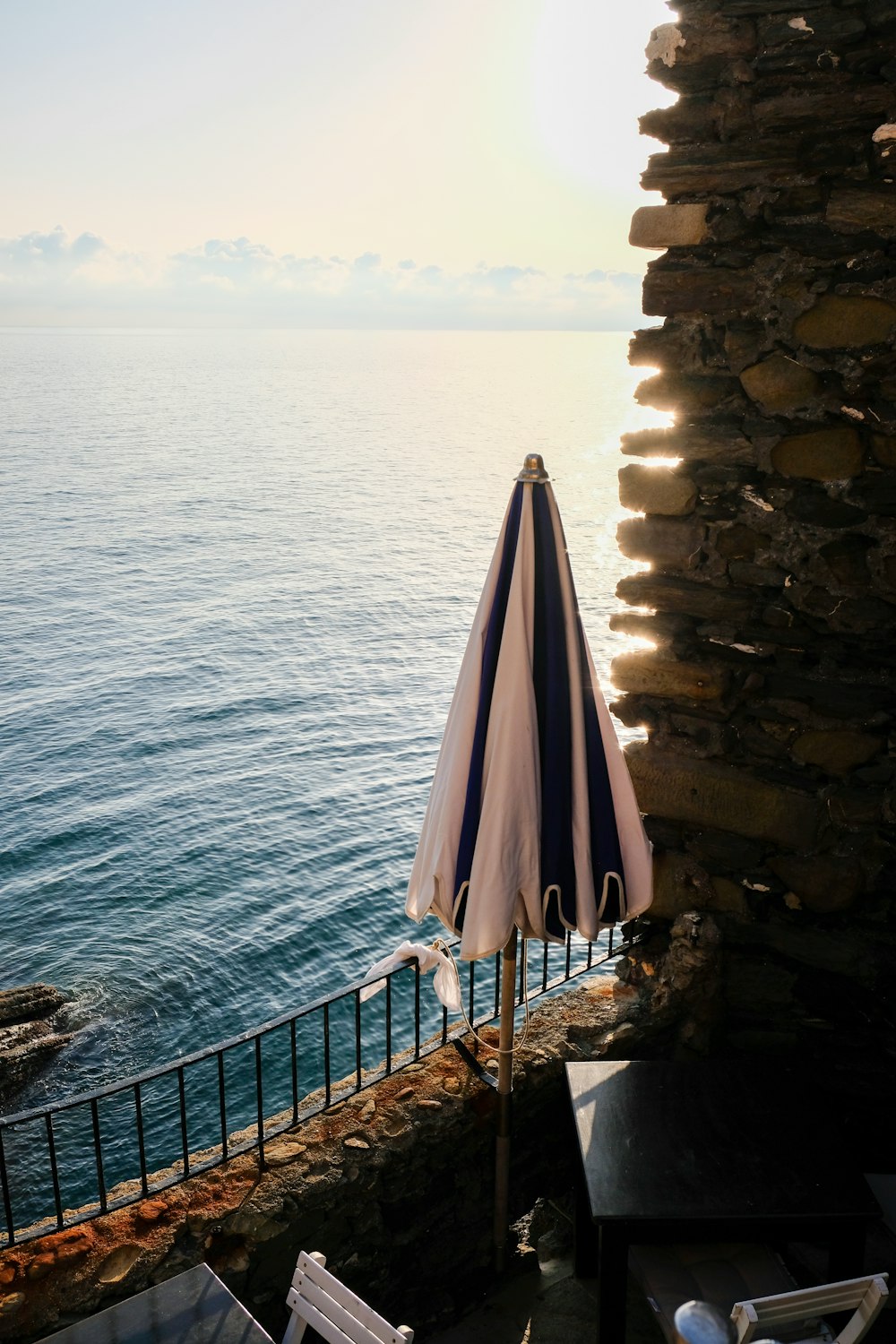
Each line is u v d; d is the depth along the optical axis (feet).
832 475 12.68
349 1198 11.84
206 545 368.07
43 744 173.27
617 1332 10.91
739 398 13.07
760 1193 10.71
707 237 12.77
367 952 106.42
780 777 13.76
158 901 115.96
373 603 286.87
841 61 11.73
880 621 12.78
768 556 13.26
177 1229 11.14
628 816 11.46
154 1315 9.56
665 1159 11.20
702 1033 14.56
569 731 10.91
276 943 106.63
